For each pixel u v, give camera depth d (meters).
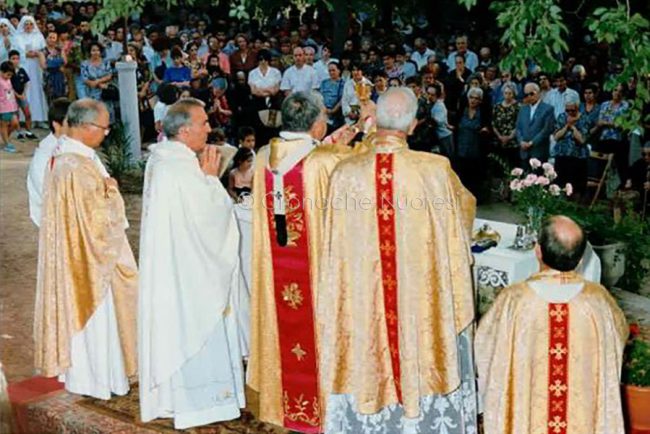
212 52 15.14
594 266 5.36
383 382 4.80
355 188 4.66
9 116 14.17
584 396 4.38
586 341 4.33
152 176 5.20
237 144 13.01
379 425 4.88
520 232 5.57
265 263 5.12
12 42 15.73
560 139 10.69
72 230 5.46
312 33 17.14
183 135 5.23
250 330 5.31
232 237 5.32
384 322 4.74
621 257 7.76
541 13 6.46
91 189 5.45
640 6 8.77
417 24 17.61
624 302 7.74
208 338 5.26
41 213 5.63
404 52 14.41
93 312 5.50
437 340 4.68
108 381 5.59
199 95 13.36
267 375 5.22
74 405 5.59
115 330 5.58
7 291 7.99
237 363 5.46
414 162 4.61
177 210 5.12
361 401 4.76
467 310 4.71
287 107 5.00
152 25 18.52
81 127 5.49
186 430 5.25
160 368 5.17
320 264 4.79
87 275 5.48
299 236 4.97
